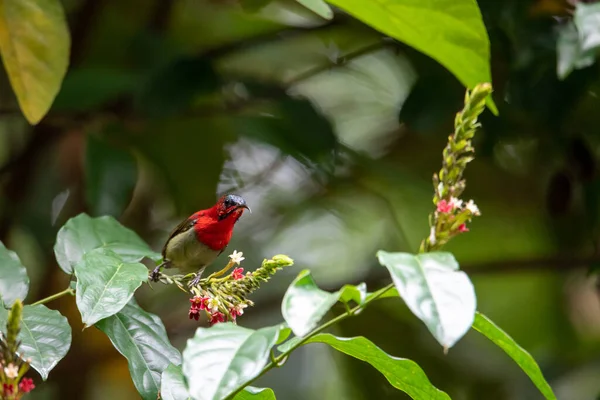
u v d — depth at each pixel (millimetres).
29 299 11320
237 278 5324
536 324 12570
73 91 9562
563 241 10781
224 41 11586
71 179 10789
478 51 6047
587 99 10430
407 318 11688
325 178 11102
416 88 9539
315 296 4539
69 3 11766
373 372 11344
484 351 12227
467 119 4945
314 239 12523
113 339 5480
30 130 11141
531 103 9250
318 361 12133
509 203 11922
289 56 12016
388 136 12078
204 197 11188
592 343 12461
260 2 9828
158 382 5457
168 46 10516
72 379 10883
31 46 6824
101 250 5688
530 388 11180
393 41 9992
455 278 4262
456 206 4812
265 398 5375
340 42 11555
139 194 11898
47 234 10383
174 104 9500
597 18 7035
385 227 12188
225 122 10695
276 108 10133
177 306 11477
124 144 10055
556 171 10430
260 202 11961
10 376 4340
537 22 8953
